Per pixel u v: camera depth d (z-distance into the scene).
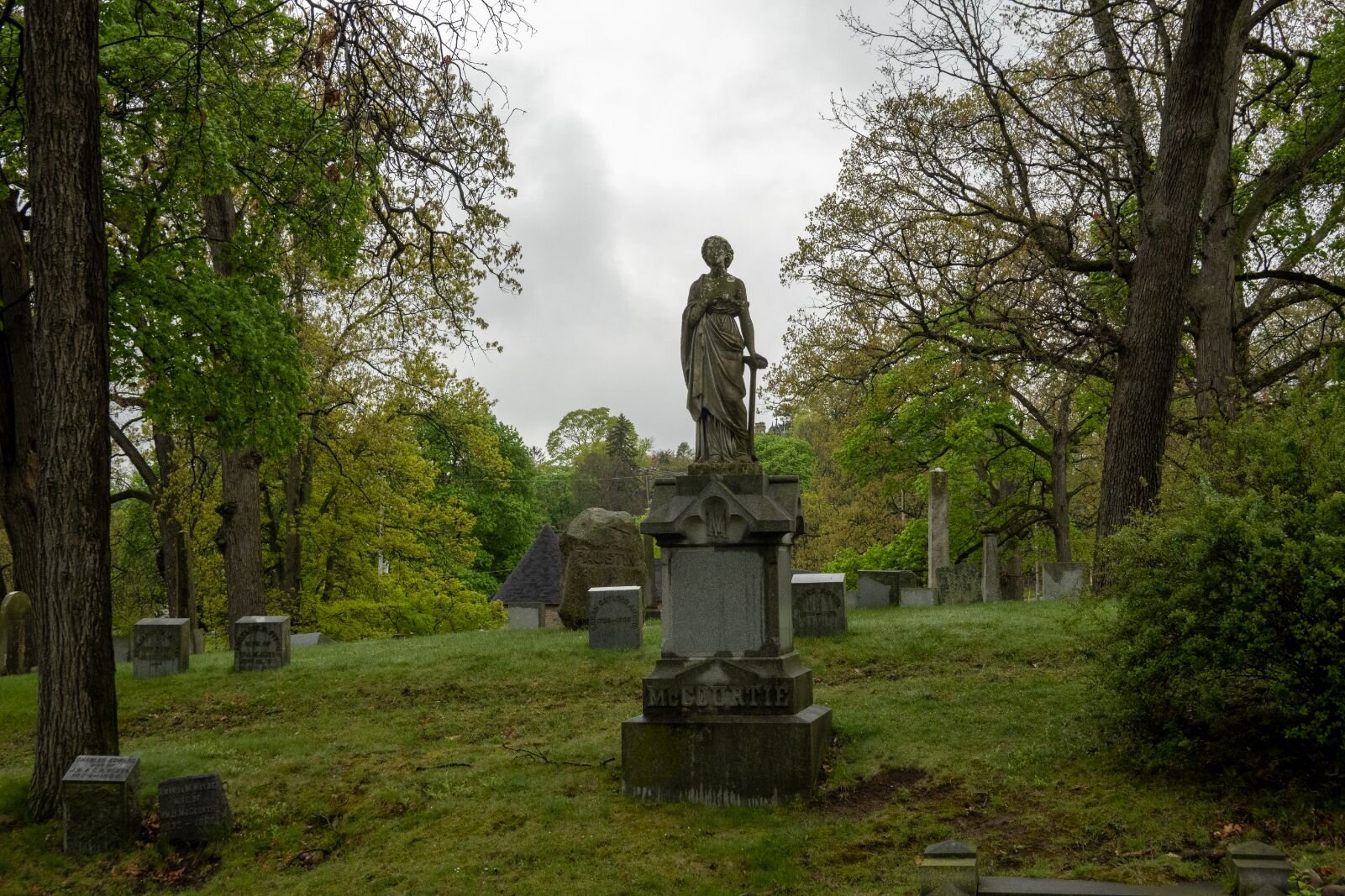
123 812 11.00
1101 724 11.07
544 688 16.50
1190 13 17.02
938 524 28.31
